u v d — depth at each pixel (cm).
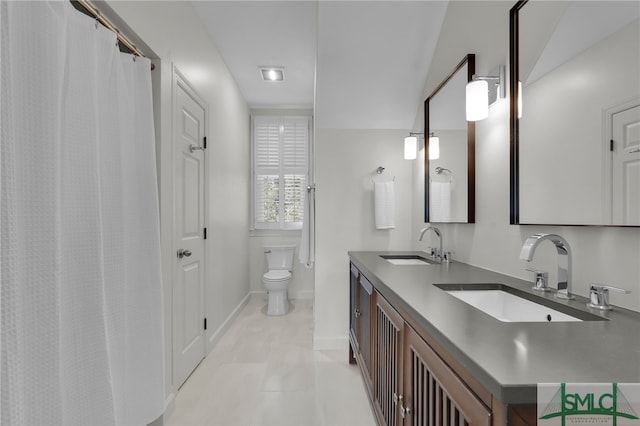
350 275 255
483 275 148
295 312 384
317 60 238
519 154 134
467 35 184
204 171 258
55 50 103
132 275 151
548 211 118
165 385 184
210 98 276
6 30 90
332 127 271
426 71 244
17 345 91
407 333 108
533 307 111
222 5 237
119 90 141
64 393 111
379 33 225
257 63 329
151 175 158
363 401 197
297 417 181
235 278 363
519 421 52
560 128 112
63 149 112
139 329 154
